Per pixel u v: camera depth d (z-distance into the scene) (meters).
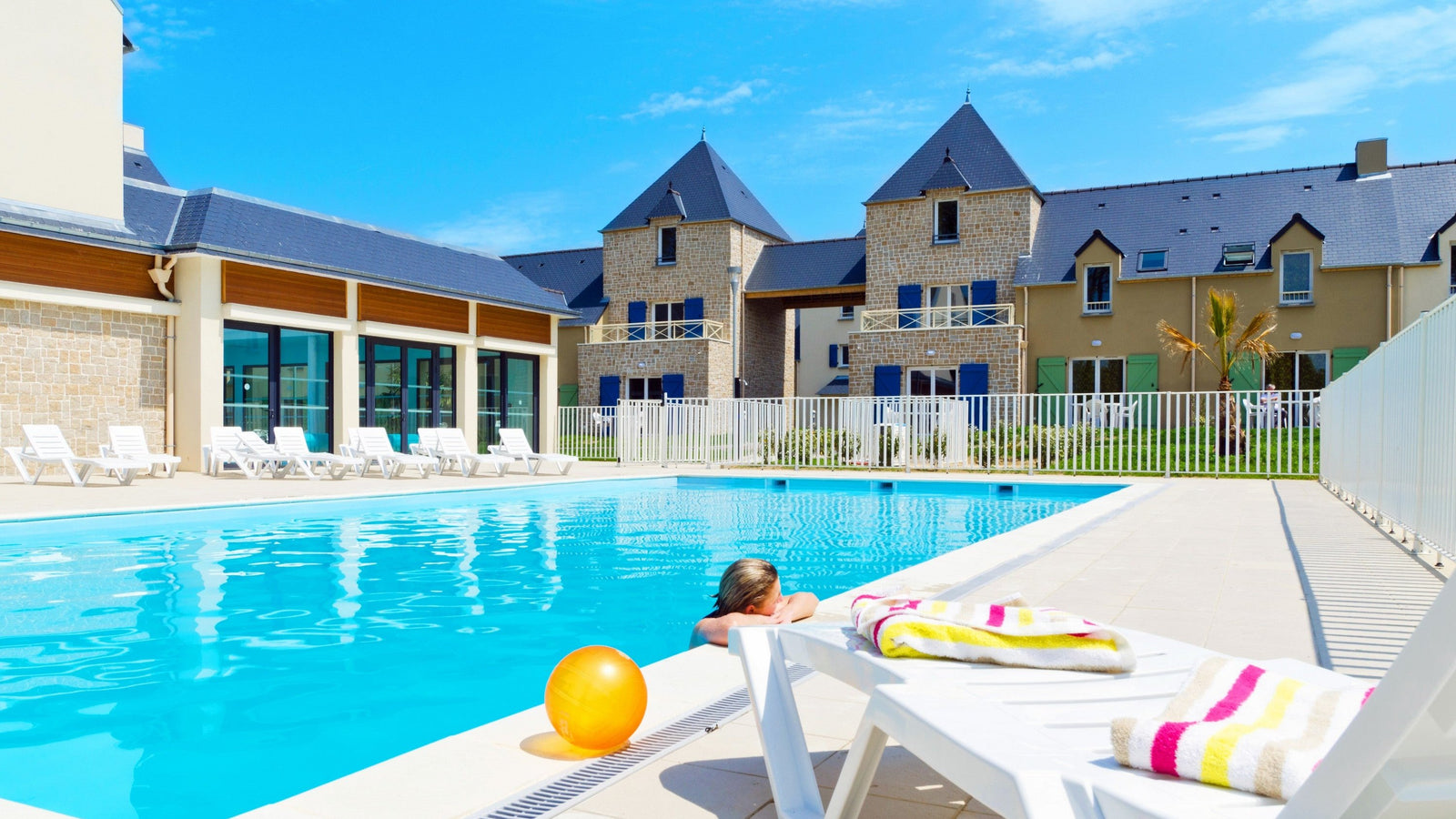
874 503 12.25
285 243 15.15
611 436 20.55
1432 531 5.98
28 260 12.17
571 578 6.52
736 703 3.07
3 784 2.80
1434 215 22.94
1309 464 14.05
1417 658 0.89
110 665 4.16
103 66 13.70
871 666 1.98
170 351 13.85
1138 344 24.23
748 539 8.72
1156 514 9.23
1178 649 2.14
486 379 19.50
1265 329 19.77
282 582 6.21
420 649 4.53
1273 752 1.26
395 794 2.28
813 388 35.62
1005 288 26.08
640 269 31.33
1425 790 0.96
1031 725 1.59
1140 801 1.19
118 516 8.60
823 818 2.06
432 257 18.47
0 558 7.02
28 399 12.34
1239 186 25.44
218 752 3.09
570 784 2.36
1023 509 11.59
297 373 15.43
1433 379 6.00
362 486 12.23
